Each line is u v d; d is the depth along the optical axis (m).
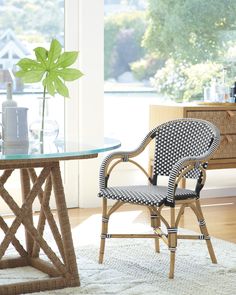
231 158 6.03
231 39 6.60
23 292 3.71
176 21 6.37
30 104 5.73
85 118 5.87
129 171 6.23
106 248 4.61
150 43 6.29
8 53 5.66
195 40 6.46
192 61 6.47
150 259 4.38
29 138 4.04
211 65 6.55
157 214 4.04
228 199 6.41
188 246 4.68
